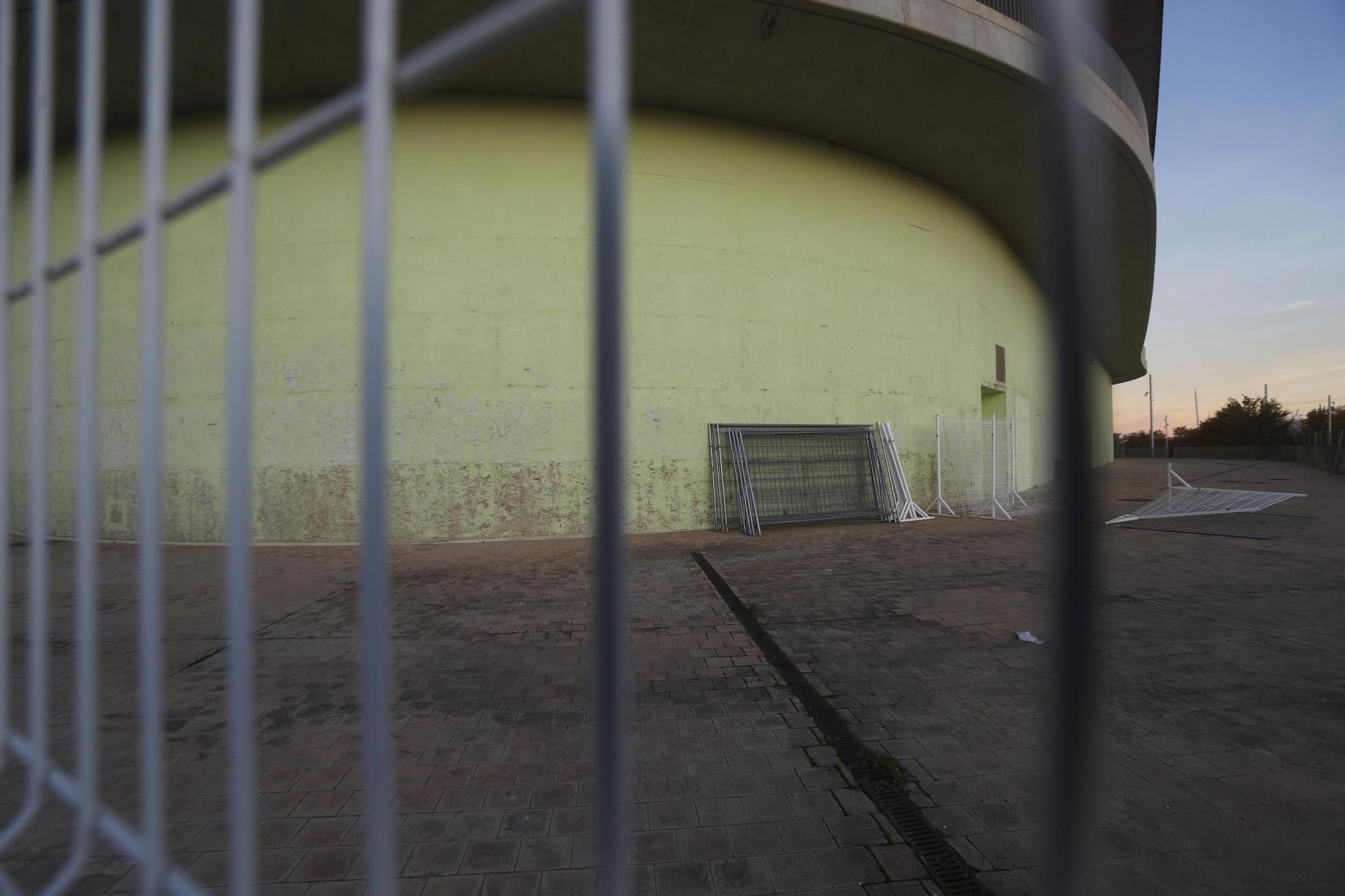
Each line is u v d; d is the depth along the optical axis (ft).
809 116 33.53
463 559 25.03
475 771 8.95
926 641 14.24
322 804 8.22
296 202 30.42
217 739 10.06
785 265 34.63
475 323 30.22
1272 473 73.51
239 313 3.25
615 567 2.42
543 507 30.12
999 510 37.55
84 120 4.34
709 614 16.60
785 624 15.66
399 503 29.45
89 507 4.46
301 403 29.84
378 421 2.79
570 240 30.96
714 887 6.63
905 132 35.12
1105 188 2.09
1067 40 2.08
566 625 15.90
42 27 4.90
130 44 25.79
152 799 3.82
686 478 32.12
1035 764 8.95
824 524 33.96
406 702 11.33
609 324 2.40
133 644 14.90
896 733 9.90
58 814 8.06
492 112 30.99
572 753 9.46
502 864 7.02
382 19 2.86
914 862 6.97
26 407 32.94
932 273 40.65
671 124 32.73
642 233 32.07
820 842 7.32
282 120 30.89
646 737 9.89
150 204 3.88
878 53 28.94
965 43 28.45
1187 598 16.96
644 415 31.71
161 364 3.85
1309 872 6.67
